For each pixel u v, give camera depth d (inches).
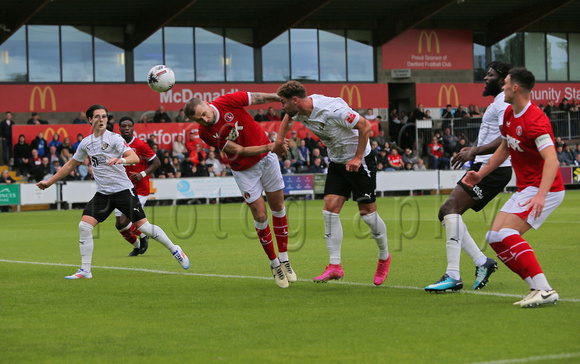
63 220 1245.1
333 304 406.9
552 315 358.6
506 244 382.6
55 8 1779.0
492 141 459.2
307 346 309.0
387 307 392.8
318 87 2110.0
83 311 399.9
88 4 1771.7
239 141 480.1
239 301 423.5
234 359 290.5
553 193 380.8
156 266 607.2
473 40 2274.9
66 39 1859.0
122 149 530.9
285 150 471.2
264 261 627.8
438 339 315.0
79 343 323.6
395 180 1800.0
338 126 456.1
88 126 1720.0
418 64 2208.4
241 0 1891.0
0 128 1697.8
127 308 406.9
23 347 317.4
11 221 1231.5
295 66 2095.2
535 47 2335.1
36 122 1716.3
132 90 1915.6
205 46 1998.0
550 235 791.7
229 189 1697.8
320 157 1801.2
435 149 1888.5
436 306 391.2
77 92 1862.7
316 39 2110.0
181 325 358.0
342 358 288.0
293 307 400.2
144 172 693.3
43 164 1567.4
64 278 536.4
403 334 326.3
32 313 395.5
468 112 2123.5
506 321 347.3
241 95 477.4
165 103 1951.3
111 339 330.3
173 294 453.7
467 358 282.4
